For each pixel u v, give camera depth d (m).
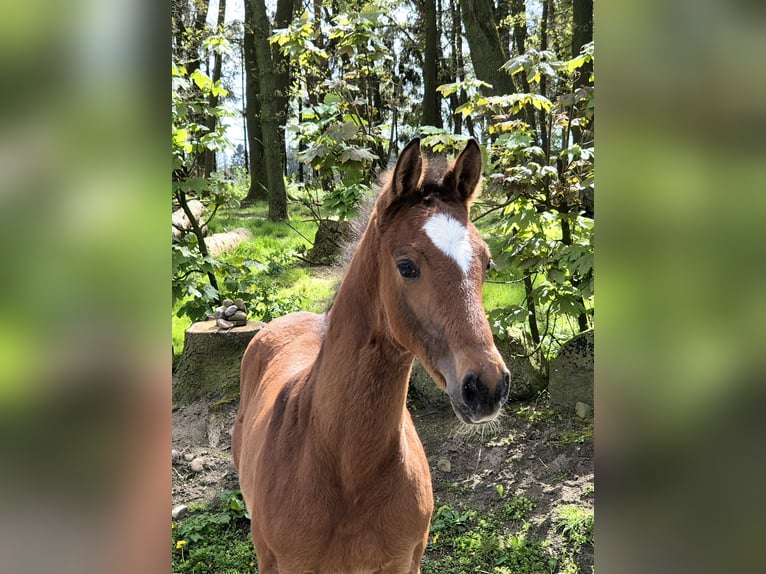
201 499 3.87
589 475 3.72
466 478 3.92
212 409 4.68
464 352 1.55
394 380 1.88
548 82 8.54
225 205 6.24
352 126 5.00
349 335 1.91
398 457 1.98
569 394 4.42
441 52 15.29
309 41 5.77
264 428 2.40
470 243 1.69
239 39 13.89
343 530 1.98
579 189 4.43
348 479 1.93
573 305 4.45
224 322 5.08
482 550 3.28
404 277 1.69
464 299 1.60
